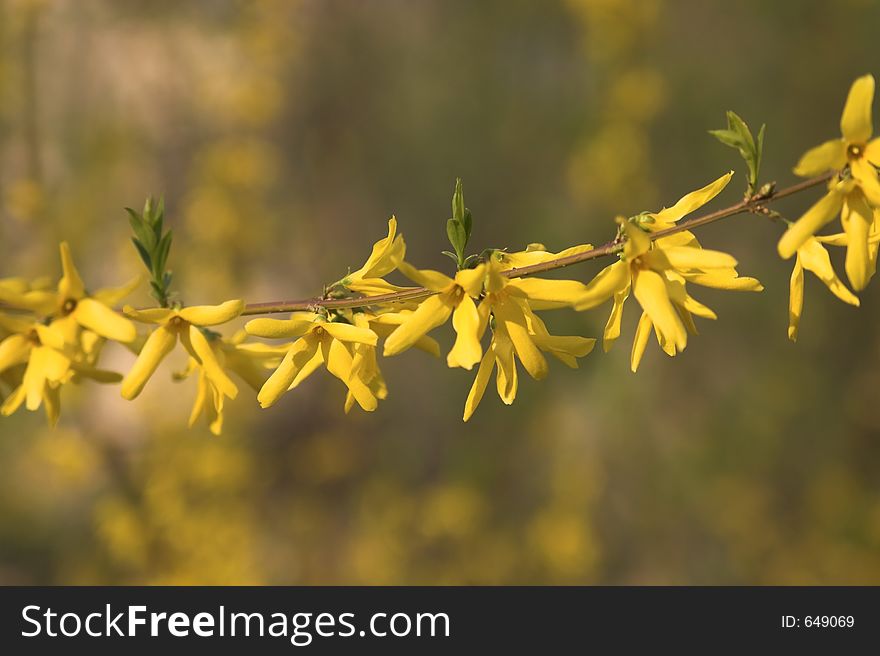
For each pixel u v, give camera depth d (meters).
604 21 4.94
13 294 1.22
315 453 5.41
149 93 5.14
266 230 5.22
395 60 5.43
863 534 4.93
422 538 5.04
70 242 4.83
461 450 5.14
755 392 5.05
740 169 5.03
